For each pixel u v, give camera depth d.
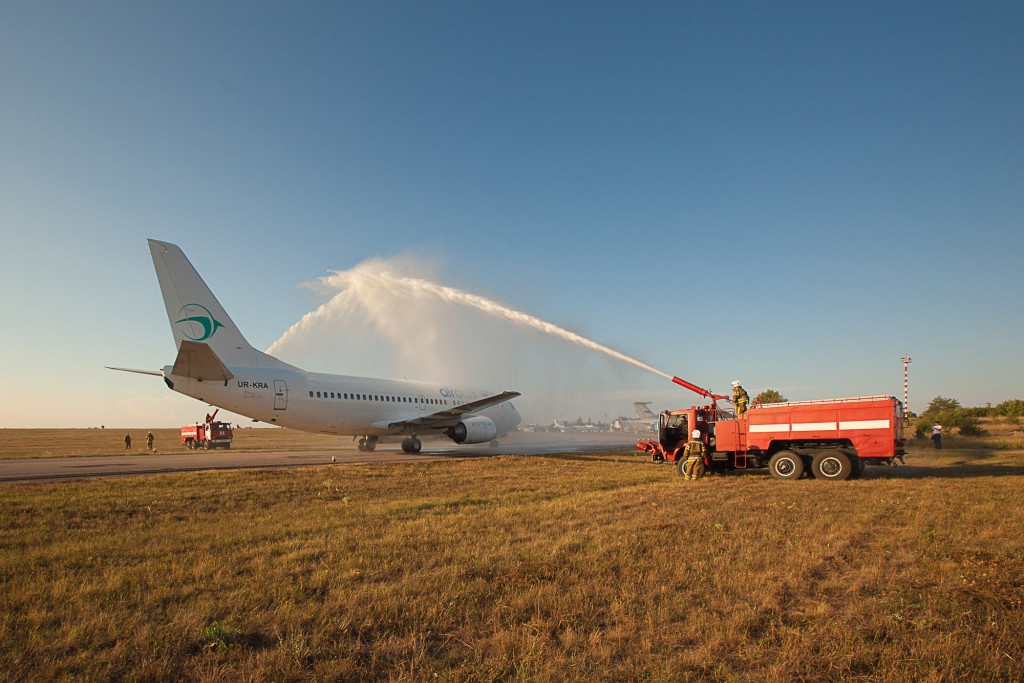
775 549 8.29
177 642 4.90
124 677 4.33
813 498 13.93
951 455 30.86
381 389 34.38
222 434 50.28
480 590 6.31
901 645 4.86
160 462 27.55
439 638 5.12
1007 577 6.81
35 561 7.74
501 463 25.11
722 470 22.53
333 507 12.68
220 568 7.31
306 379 30.91
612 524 10.29
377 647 4.86
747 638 5.04
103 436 101.62
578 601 5.93
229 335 28.53
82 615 5.62
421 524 10.38
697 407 22.45
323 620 5.41
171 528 10.14
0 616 5.53
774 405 20.31
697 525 10.08
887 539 9.01
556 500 13.84
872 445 18.67
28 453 40.22
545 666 4.42
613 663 4.58
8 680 4.22
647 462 27.03
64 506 12.24
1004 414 70.62
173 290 26.69
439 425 34.91
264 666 4.41
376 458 30.03
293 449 42.72
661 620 5.47
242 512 12.02
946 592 6.25
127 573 7.11
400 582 6.69
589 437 65.31
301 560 7.77
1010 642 4.88
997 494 14.30
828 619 5.50
